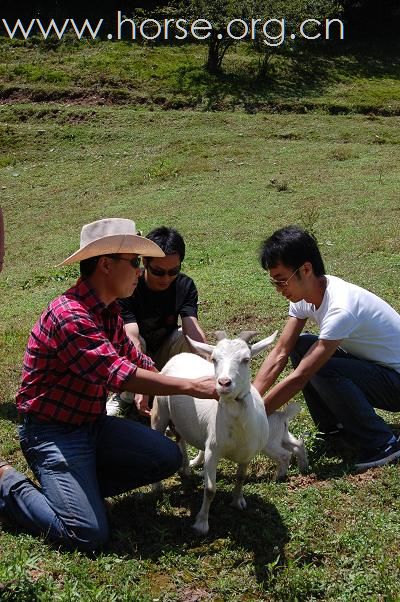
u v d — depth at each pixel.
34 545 3.89
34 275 10.84
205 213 13.47
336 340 4.61
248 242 11.41
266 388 4.89
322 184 14.93
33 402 4.13
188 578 3.71
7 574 3.51
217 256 10.80
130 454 4.21
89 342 3.95
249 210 13.41
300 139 19.66
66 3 30.42
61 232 13.77
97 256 4.07
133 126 21.30
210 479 4.07
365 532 3.96
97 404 4.16
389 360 4.91
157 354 5.86
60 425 4.14
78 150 20.09
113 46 27.56
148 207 14.45
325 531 4.05
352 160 17.05
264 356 6.73
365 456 4.81
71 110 22.31
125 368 3.93
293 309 4.91
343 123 20.91
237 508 4.30
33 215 15.26
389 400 4.99
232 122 21.12
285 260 4.54
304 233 4.60
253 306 8.28
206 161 17.70
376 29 31.34
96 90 24.06
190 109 23.19
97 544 3.87
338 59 28.17
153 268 5.36
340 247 10.59
